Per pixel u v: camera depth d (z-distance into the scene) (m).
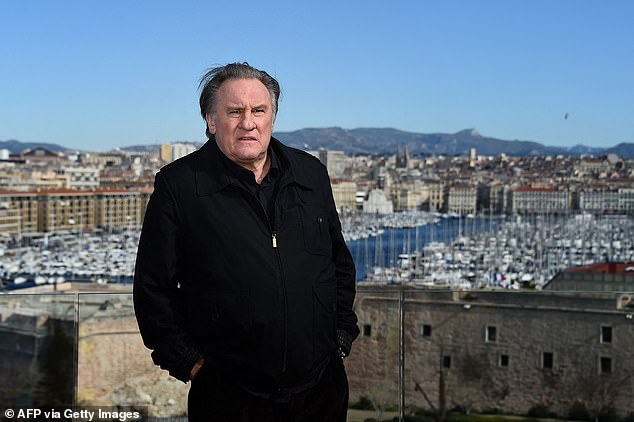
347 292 4.14
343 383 4.07
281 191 3.83
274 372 3.72
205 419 3.80
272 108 3.93
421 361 6.78
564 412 7.01
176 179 3.79
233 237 3.71
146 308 3.77
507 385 6.89
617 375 6.95
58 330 6.23
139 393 6.39
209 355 3.76
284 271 3.74
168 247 3.75
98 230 168.12
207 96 3.87
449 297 6.74
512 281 89.81
